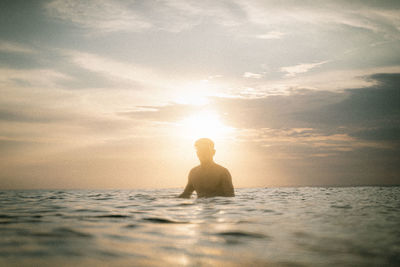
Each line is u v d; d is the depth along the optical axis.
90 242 1.47
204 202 3.52
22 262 1.16
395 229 1.79
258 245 1.42
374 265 1.14
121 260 1.20
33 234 1.65
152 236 1.62
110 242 1.48
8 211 2.76
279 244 1.44
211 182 4.39
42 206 3.23
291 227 1.86
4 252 1.28
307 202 3.53
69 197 4.71
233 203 3.40
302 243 1.46
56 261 1.17
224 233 1.69
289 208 2.89
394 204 3.31
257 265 1.15
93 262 1.17
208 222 2.07
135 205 3.24
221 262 1.19
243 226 1.90
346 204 3.29
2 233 1.67
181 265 1.15
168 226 1.91
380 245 1.41
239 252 1.32
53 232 1.71
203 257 1.24
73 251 1.31
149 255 1.27
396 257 1.23
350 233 1.67
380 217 2.28
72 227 1.88
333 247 1.38
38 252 1.29
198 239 1.54
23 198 4.54
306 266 1.13
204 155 4.43
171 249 1.36
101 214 2.51
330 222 2.05
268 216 2.34
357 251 1.32
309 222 2.06
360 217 2.28
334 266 1.13
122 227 1.88
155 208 2.94
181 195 4.52
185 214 2.47
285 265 1.15
